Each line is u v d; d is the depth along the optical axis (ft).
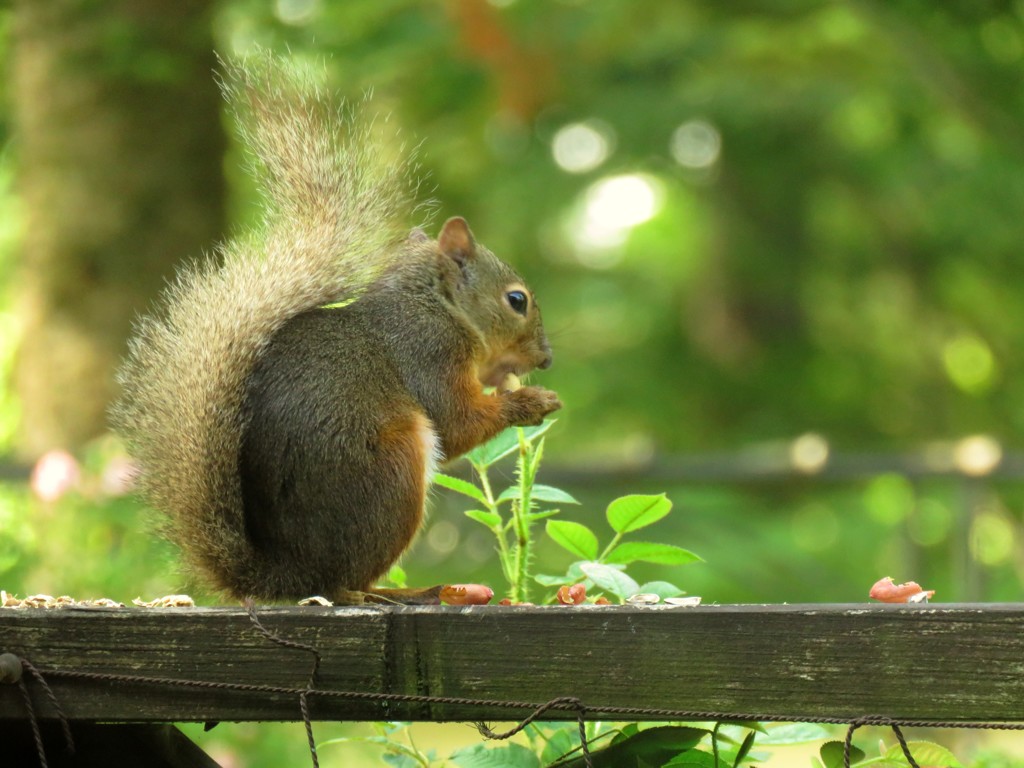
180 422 17.83
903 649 13.42
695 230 95.35
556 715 13.85
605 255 102.17
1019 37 59.77
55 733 15.42
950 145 76.79
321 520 18.06
